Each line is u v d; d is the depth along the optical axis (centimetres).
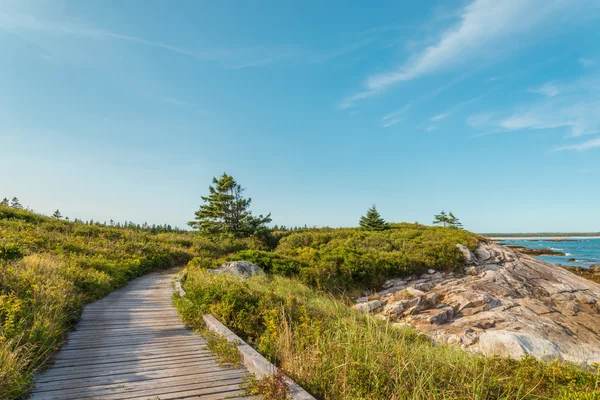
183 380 487
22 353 487
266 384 443
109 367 534
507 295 1783
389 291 1962
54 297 754
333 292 1906
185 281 1520
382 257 2242
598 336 1405
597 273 3397
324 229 4850
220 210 4303
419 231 3516
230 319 820
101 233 2984
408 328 1170
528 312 1555
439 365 559
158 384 471
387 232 3719
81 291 1062
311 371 496
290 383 452
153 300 1166
